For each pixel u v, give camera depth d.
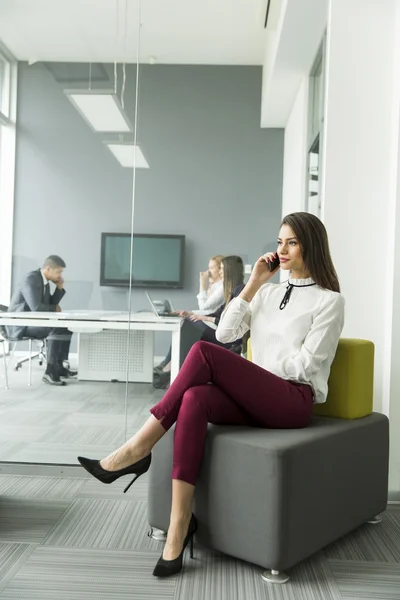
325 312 2.29
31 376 3.26
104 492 2.81
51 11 3.32
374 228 2.92
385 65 2.90
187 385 2.17
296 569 2.08
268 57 3.34
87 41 3.32
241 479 2.02
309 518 2.04
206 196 3.28
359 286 2.93
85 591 1.86
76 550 2.16
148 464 2.23
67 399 3.25
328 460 2.14
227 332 2.44
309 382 2.29
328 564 2.13
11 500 2.67
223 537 2.07
